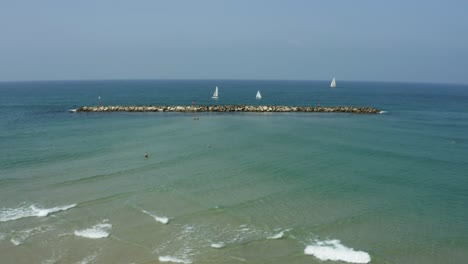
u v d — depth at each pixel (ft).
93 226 60.75
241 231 59.41
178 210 67.62
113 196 74.18
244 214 66.13
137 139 135.64
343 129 168.76
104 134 146.92
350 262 50.78
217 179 86.48
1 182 82.28
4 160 101.96
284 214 66.44
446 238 58.13
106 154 110.42
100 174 88.99
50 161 101.30
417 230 60.85
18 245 54.29
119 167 95.50
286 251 53.26
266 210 68.18
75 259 50.67
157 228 60.18
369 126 180.24
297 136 146.82
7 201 71.05
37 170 92.22
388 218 65.46
